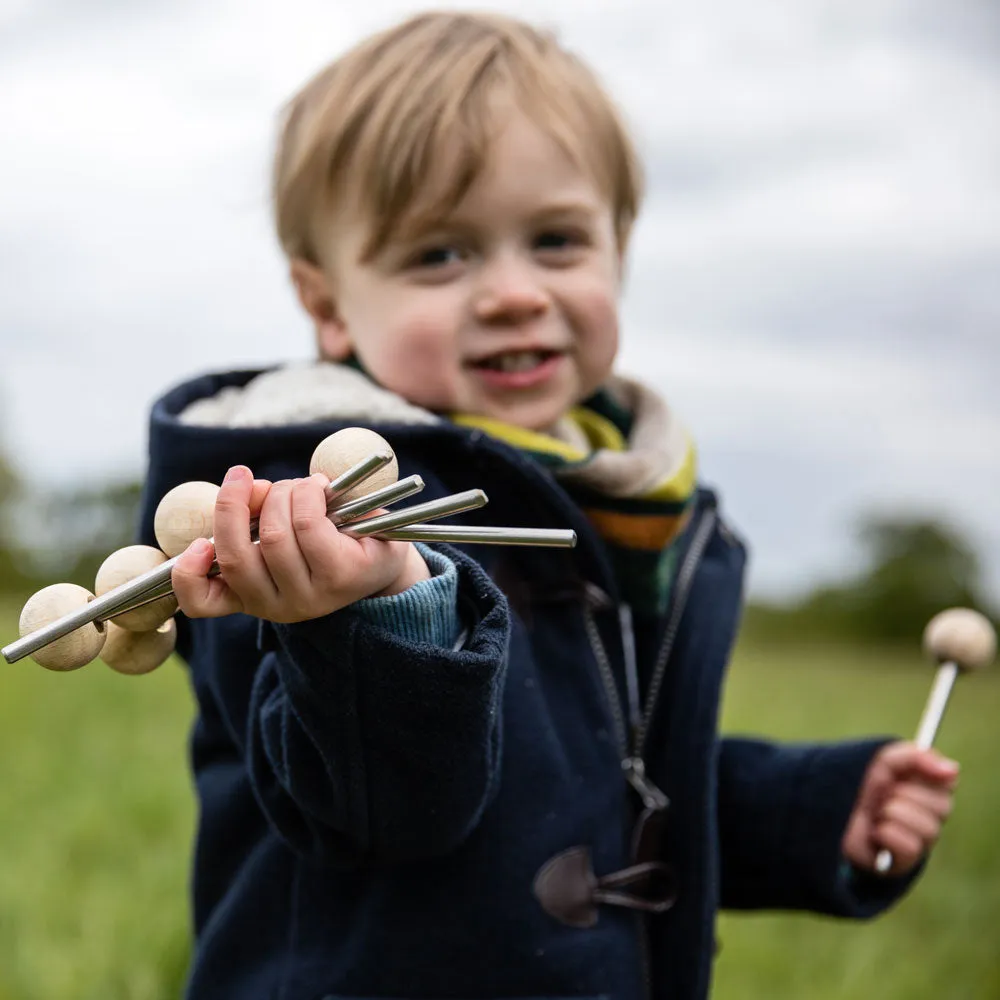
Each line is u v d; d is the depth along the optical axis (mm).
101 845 3826
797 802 2295
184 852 3777
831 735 6746
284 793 1624
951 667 2529
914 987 3363
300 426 1832
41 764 4703
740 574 2295
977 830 4824
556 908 1763
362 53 2250
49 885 3471
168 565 1241
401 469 1850
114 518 21188
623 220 2434
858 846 2311
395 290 2111
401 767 1473
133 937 3182
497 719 1547
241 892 1834
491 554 1913
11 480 21422
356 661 1377
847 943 3646
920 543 25766
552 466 1996
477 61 2156
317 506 1228
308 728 1444
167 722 5637
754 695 8359
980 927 3873
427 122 2072
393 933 1716
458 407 2109
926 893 4184
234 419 1954
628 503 2027
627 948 1841
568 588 1959
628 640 2031
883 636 25375
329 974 1725
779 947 3564
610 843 1870
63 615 1245
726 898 2354
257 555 1231
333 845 1619
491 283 2086
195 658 1957
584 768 1881
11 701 5797
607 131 2295
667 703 2059
